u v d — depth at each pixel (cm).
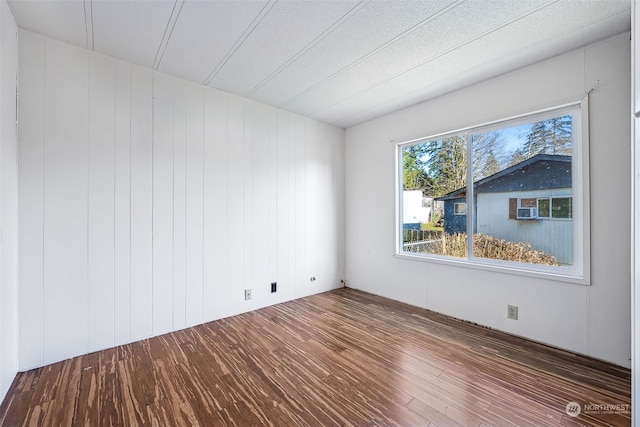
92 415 158
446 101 305
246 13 184
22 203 195
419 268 334
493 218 278
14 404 165
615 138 205
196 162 280
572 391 177
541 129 247
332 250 412
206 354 224
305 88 293
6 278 172
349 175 421
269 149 339
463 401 169
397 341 247
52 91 207
